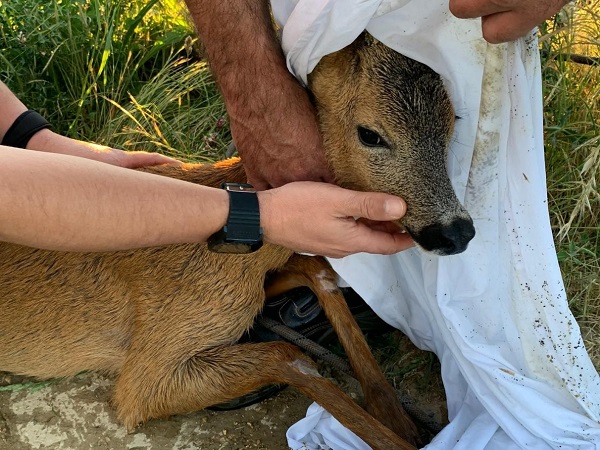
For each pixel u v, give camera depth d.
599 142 0.64
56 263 0.57
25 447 0.54
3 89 0.57
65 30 0.79
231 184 0.45
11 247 0.57
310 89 0.50
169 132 0.75
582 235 0.64
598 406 0.48
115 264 0.57
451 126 0.47
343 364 0.56
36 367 0.58
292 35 0.45
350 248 0.46
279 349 0.54
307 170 0.50
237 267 0.55
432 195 0.47
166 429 0.55
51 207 0.38
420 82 0.46
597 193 0.63
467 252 0.49
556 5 0.37
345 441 0.51
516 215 0.47
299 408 0.56
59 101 0.78
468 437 0.48
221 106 0.77
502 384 0.48
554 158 0.67
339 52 0.48
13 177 0.37
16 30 0.79
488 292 0.49
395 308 0.56
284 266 0.58
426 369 0.57
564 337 0.47
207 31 0.47
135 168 0.58
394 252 0.48
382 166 0.48
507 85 0.45
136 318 0.57
